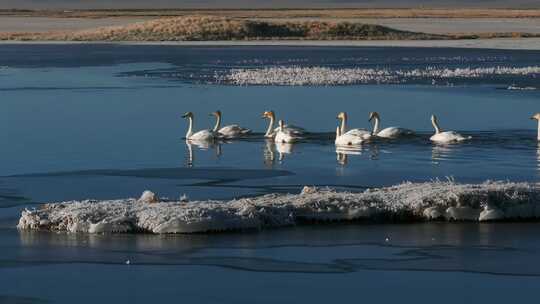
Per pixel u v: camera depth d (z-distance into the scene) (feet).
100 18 464.24
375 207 56.29
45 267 47.78
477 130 96.63
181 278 46.21
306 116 108.68
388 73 161.99
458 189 57.77
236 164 78.33
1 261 48.62
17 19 454.81
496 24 389.39
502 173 73.10
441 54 215.51
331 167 76.64
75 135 93.86
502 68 170.81
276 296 43.91
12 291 44.52
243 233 53.78
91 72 168.25
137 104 119.75
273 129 95.81
